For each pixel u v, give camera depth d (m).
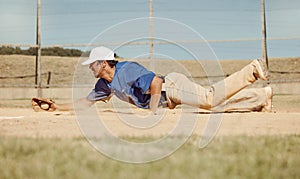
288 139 6.57
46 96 20.11
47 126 8.27
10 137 6.58
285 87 19.58
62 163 5.07
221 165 5.05
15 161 5.20
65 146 5.86
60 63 31.00
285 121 9.28
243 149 5.85
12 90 20.48
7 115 10.75
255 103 11.33
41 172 4.76
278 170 4.93
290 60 33.81
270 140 6.39
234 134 7.22
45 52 27.28
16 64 31.20
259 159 5.32
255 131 7.84
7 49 30.36
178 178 4.61
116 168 4.95
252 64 10.73
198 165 5.05
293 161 5.27
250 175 4.78
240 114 10.62
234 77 10.73
